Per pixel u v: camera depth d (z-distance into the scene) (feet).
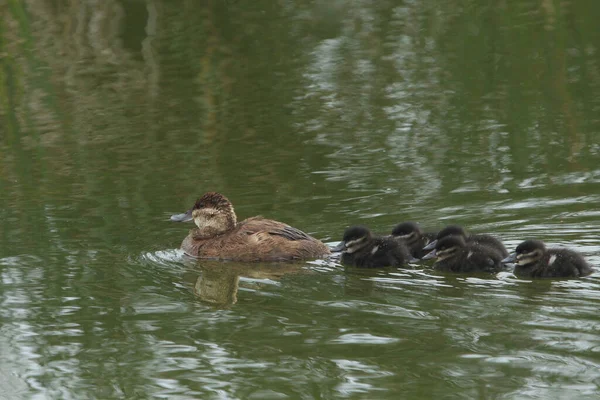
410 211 48.70
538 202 49.52
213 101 69.41
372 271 41.16
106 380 30.76
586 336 32.32
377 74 74.08
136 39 80.79
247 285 39.60
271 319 35.32
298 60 77.05
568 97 67.82
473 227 46.24
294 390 29.60
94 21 82.58
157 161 58.54
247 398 29.14
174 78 73.82
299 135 62.49
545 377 29.50
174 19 83.97
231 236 44.14
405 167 56.03
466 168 55.42
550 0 88.07
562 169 54.70
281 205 50.24
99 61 77.00
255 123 65.05
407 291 37.99
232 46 79.51
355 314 35.40
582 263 39.24
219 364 31.58
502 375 29.78
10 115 67.97
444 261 41.01
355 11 87.61
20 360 32.55
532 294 36.94
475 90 69.92
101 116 67.10
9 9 81.92
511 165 55.72
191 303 37.60
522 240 44.37
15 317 36.27
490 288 37.99
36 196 52.95
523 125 62.90
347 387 29.50
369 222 47.34
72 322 35.78
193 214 45.60
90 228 47.83
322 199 50.96
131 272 41.78
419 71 74.54
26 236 46.68
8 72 74.84
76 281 40.50
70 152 60.64
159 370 31.32
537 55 76.54
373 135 61.87
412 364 30.86
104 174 56.39
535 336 32.50
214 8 86.28
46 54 77.92
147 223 48.52
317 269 41.86
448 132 62.23
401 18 86.02
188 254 44.75
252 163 57.36
